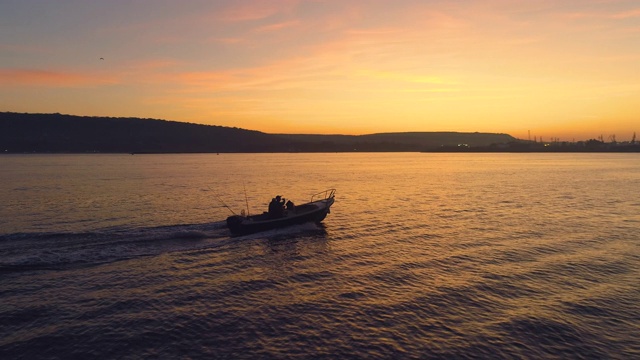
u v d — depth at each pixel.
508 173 88.69
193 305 15.11
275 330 13.12
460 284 16.97
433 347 11.97
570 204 39.75
